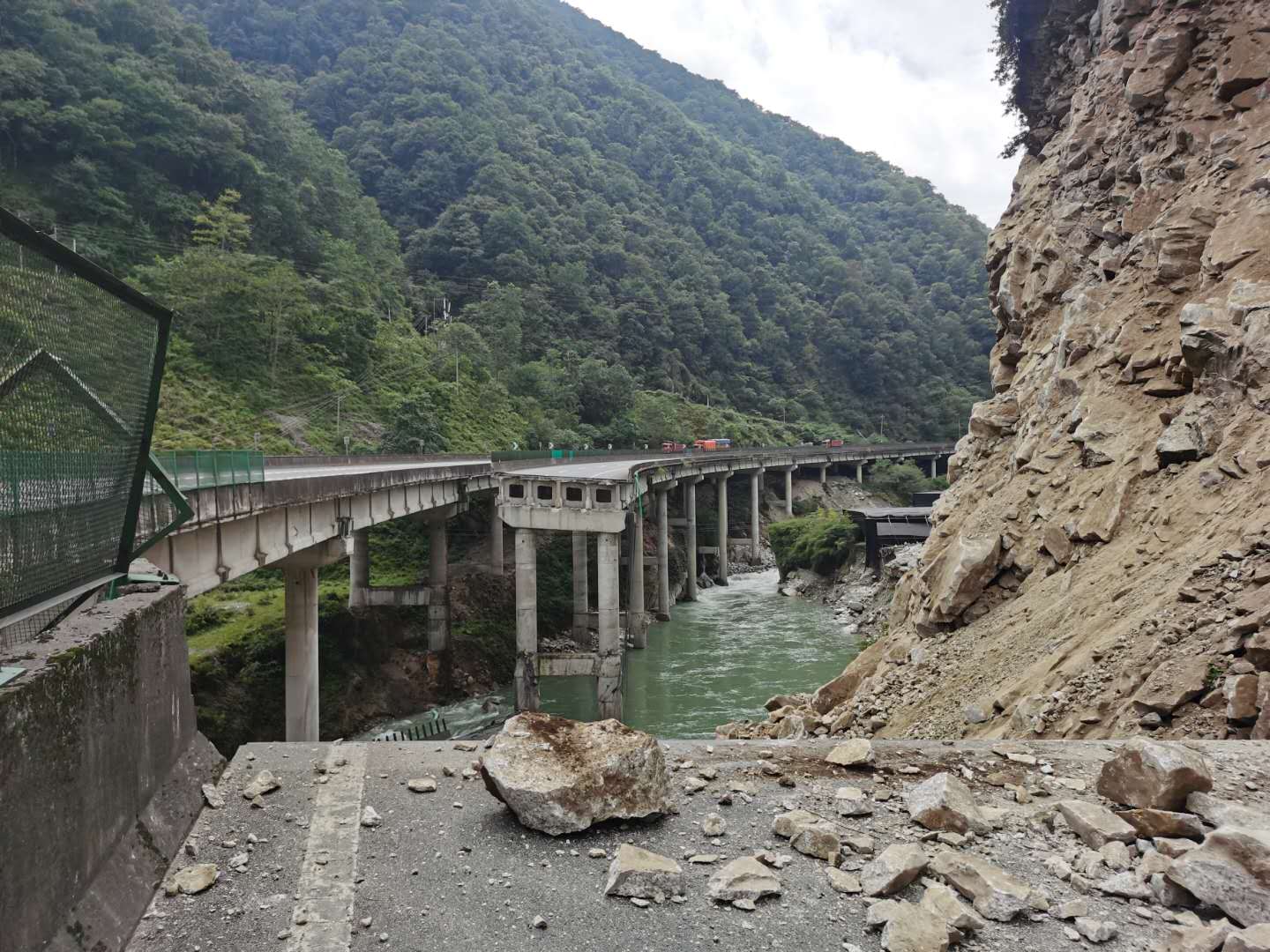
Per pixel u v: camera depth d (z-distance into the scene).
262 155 96.81
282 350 75.06
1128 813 5.92
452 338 100.38
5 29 77.19
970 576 20.20
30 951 3.53
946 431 177.88
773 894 4.98
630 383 120.69
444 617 44.72
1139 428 18.95
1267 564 11.55
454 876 5.21
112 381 5.53
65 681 4.17
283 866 5.24
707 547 85.88
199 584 20.39
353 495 32.56
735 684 40.69
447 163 149.12
